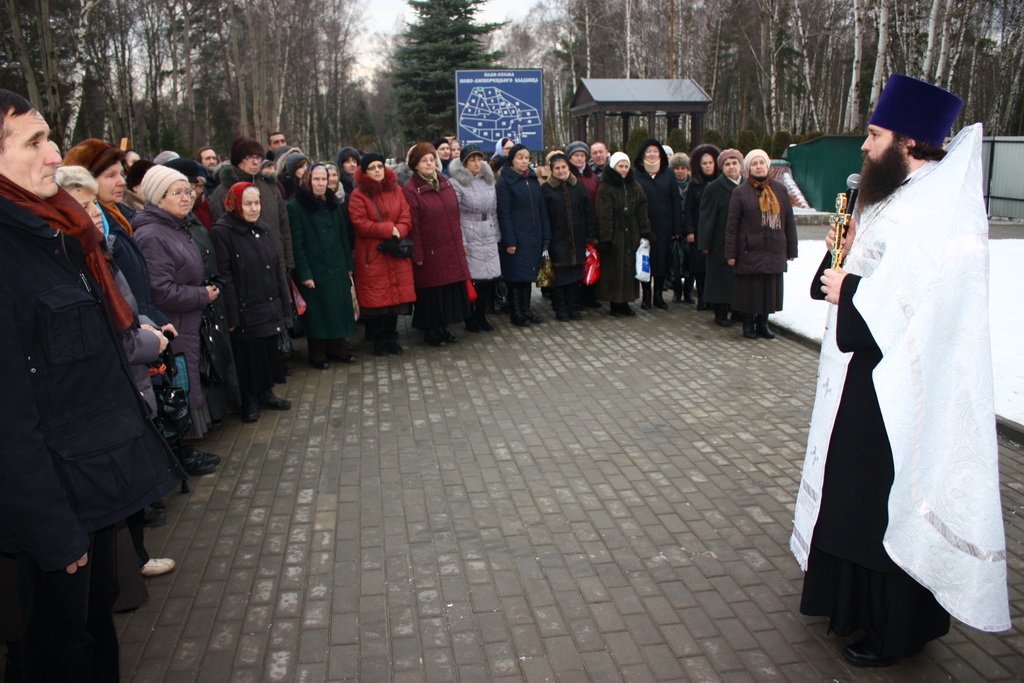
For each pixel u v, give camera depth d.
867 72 38.19
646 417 5.88
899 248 2.75
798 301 9.34
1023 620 3.35
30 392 2.11
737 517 4.30
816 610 3.15
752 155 7.73
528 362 7.43
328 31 47.72
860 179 3.00
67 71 28.41
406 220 7.39
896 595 2.92
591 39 44.38
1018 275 9.62
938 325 2.71
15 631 2.66
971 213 2.71
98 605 2.62
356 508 4.49
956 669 3.06
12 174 2.20
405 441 5.50
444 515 4.39
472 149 8.14
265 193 6.77
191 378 4.94
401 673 3.08
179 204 4.88
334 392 6.63
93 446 2.28
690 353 7.61
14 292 2.14
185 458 4.97
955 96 2.80
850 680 3.00
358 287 7.48
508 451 5.29
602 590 3.63
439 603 3.55
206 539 4.16
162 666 3.14
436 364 7.43
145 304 4.14
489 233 8.29
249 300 5.76
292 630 3.37
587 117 24.72
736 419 5.80
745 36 39.41
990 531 2.70
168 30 39.12
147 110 46.66
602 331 8.55
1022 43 31.50
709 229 8.34
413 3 39.03
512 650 3.21
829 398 3.05
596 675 3.05
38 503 2.10
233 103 42.16
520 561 3.89
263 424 5.88
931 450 2.73
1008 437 5.23
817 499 3.07
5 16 22.14
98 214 3.58
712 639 3.27
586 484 4.75
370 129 64.50
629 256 8.90
